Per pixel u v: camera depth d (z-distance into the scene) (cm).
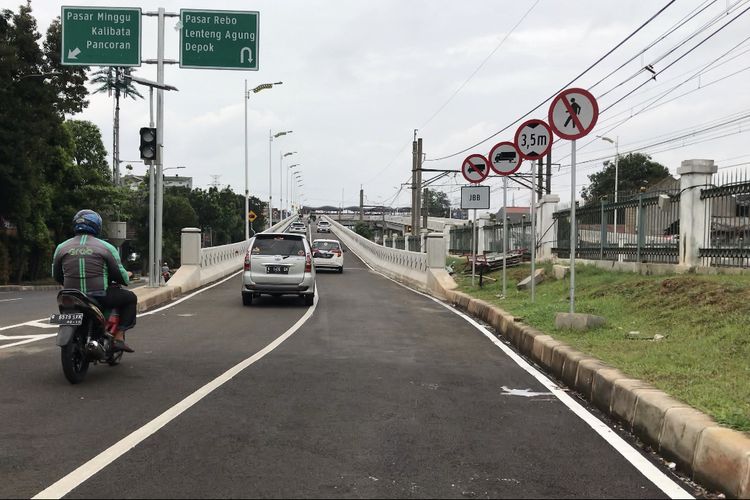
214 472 455
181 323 1232
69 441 521
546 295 1398
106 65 1702
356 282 2442
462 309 1533
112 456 486
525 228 2339
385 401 654
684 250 1308
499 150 1446
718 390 562
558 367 771
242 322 1252
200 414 600
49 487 425
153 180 1686
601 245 1712
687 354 724
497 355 924
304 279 1538
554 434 550
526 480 445
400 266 2766
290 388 705
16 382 722
